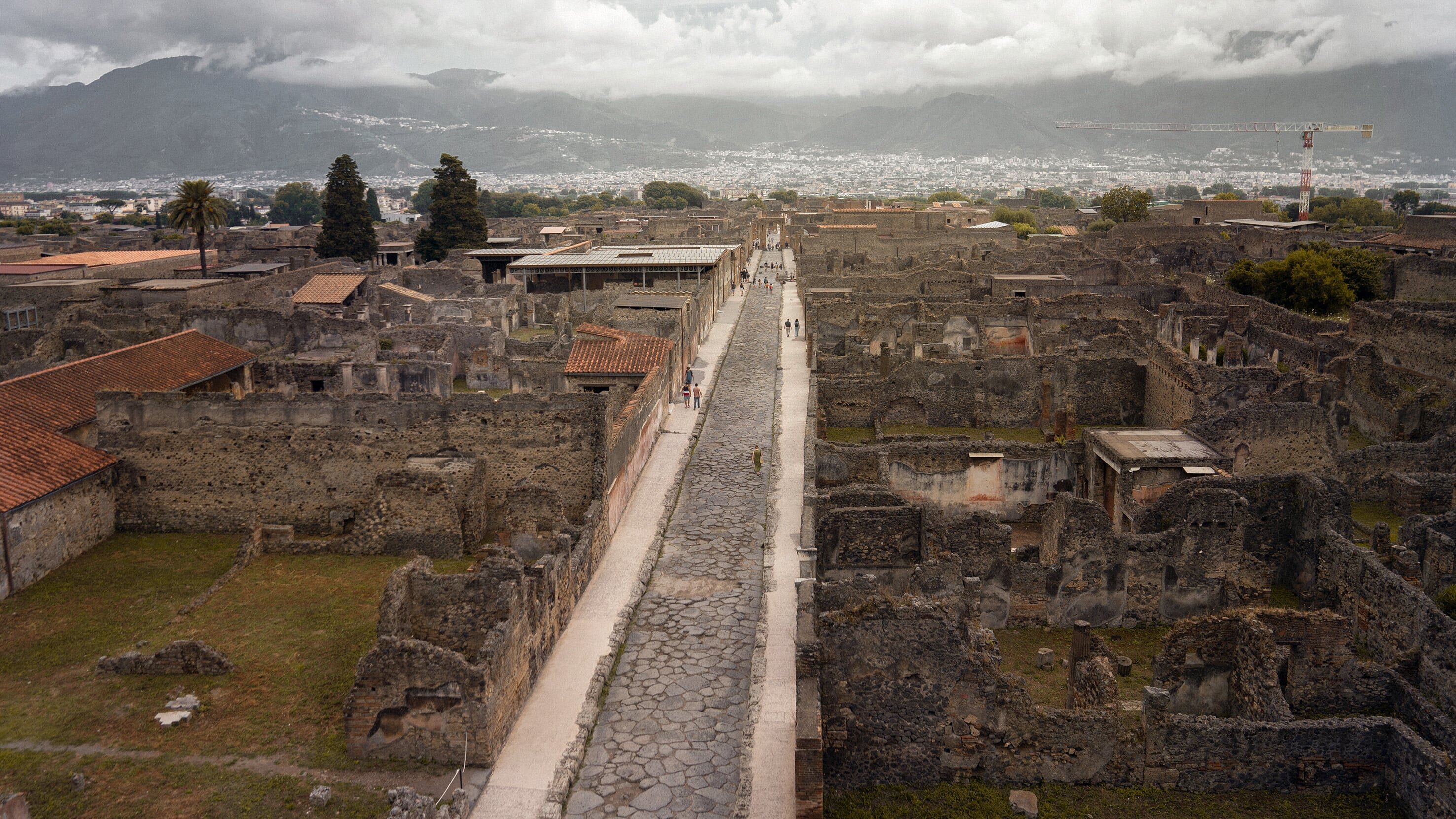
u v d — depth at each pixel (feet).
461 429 163.73
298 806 87.86
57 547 145.89
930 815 89.51
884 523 137.08
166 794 89.40
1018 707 92.58
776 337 346.33
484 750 93.50
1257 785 92.22
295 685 109.40
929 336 288.30
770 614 126.82
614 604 130.52
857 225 601.62
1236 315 304.71
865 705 93.15
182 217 395.75
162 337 225.15
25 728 100.17
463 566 148.25
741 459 199.00
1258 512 141.79
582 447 163.43
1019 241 580.71
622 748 99.09
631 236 606.55
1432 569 131.23
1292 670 106.32
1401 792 89.10
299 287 380.99
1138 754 92.48
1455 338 231.91
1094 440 171.73
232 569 143.84
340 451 163.32
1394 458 177.68
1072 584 130.72
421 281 418.10
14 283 360.89
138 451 162.09
